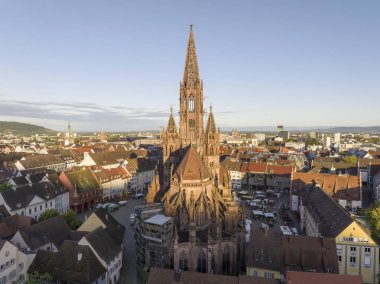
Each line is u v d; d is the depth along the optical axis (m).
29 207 118.44
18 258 74.00
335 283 53.44
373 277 79.19
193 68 113.75
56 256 74.25
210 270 75.62
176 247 75.06
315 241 72.81
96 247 77.00
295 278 54.56
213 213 88.31
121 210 150.00
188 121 115.19
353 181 133.50
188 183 88.50
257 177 196.38
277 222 130.62
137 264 90.94
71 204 142.38
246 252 83.31
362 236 79.75
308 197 121.38
